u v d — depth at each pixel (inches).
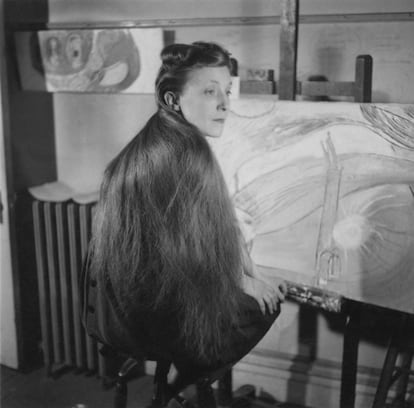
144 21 76.7
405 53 66.6
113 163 72.8
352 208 59.4
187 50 67.3
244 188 65.9
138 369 90.0
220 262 68.4
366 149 58.0
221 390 78.4
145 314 71.5
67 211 84.0
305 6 70.1
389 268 57.9
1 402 85.0
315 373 78.3
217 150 66.9
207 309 69.4
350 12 68.2
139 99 81.2
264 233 65.6
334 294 64.5
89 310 75.2
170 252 69.8
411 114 55.1
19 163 89.8
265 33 72.4
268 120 63.6
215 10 74.4
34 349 95.2
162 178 69.6
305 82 65.5
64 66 81.0
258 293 67.6
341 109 59.2
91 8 80.0
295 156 62.3
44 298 89.0
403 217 56.4
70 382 89.8
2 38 82.4
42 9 82.4
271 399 81.7
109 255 72.8
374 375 74.9
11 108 87.8
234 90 68.6
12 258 89.4
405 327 67.6
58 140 87.5
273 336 81.0
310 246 62.8
